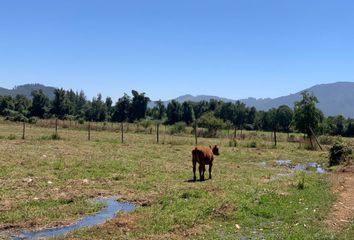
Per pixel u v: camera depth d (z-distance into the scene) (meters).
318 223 14.05
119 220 13.23
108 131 64.62
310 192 19.08
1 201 15.46
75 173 21.86
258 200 16.73
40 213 14.13
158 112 124.00
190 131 63.09
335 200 17.81
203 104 121.62
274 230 13.10
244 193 17.83
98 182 19.98
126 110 116.25
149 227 12.75
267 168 28.69
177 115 111.31
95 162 25.83
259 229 13.18
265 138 57.12
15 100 114.19
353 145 32.03
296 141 55.09
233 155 35.06
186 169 25.67
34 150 30.80
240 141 49.59
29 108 112.88
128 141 44.50
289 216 14.70
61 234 12.30
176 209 14.75
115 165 25.02
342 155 30.84
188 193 17.14
